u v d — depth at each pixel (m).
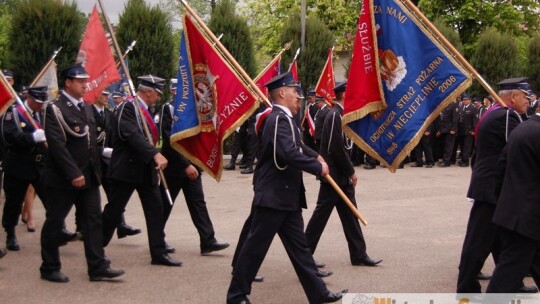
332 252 8.06
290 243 5.80
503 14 28.66
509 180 5.27
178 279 6.89
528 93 6.12
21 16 17.62
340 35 28.88
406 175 16.11
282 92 5.75
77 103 6.70
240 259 5.75
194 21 7.30
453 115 18.20
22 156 8.05
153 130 7.78
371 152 7.02
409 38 6.86
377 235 9.01
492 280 5.32
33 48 17.56
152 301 6.16
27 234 9.25
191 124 7.45
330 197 7.17
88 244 6.78
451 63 6.72
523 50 27.80
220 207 11.58
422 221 10.02
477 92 22.22
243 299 5.75
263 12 30.02
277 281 6.86
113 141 7.43
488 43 22.34
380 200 12.12
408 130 6.87
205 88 7.37
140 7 18.88
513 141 5.27
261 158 5.79
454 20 28.08
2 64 23.83
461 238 8.82
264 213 5.68
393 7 6.90
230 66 7.18
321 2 28.66
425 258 7.74
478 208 6.05
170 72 19.09
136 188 7.43
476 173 6.08
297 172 5.77
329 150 7.10
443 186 14.02
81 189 6.68
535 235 5.12
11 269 7.30
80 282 6.79
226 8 19.72
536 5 30.72
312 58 20.30
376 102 6.91
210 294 6.37
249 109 7.11
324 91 13.72
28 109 8.20
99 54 8.93
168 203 7.94
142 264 7.52
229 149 20.53
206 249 7.90
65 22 17.84
